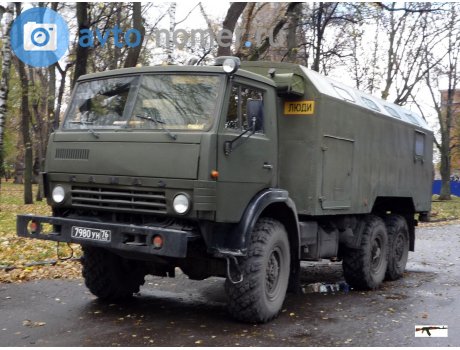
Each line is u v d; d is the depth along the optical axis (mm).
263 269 6008
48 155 6324
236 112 5957
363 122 8398
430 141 11609
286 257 6520
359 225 8703
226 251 5719
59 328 5738
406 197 10289
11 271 8617
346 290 8672
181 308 6867
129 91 6168
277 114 6891
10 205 23953
